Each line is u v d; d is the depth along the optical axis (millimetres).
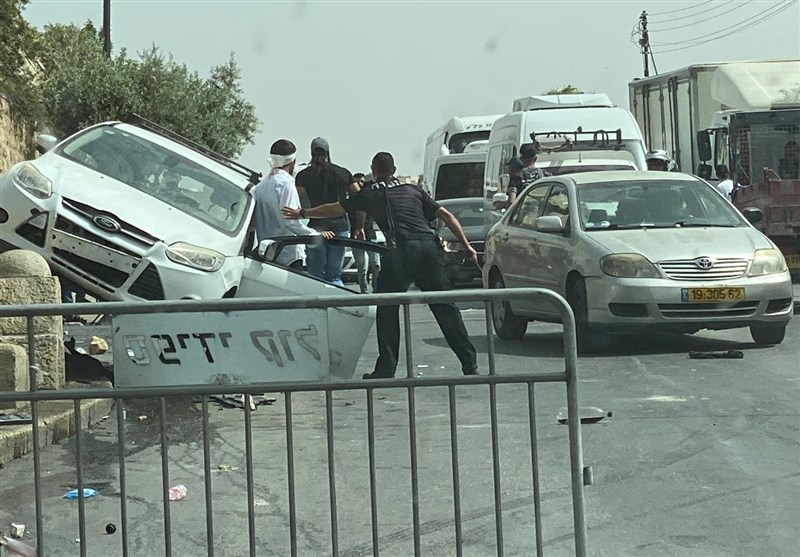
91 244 10477
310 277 10164
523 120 21250
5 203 10609
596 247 12398
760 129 23656
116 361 5227
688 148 26047
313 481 7305
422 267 10305
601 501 6812
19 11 28906
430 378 5258
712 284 12047
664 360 11812
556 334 14289
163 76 36219
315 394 10008
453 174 29750
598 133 21031
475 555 5855
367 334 7465
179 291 10375
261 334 5234
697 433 8484
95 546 6066
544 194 14125
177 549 6023
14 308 5172
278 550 5984
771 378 10656
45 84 34469
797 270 20156
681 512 6582
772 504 6715
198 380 5219
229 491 7082
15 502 6840
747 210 14453
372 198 10383
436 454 7941
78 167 11344
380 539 6129
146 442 8328
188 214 11125
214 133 36906
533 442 5281
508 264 14305
